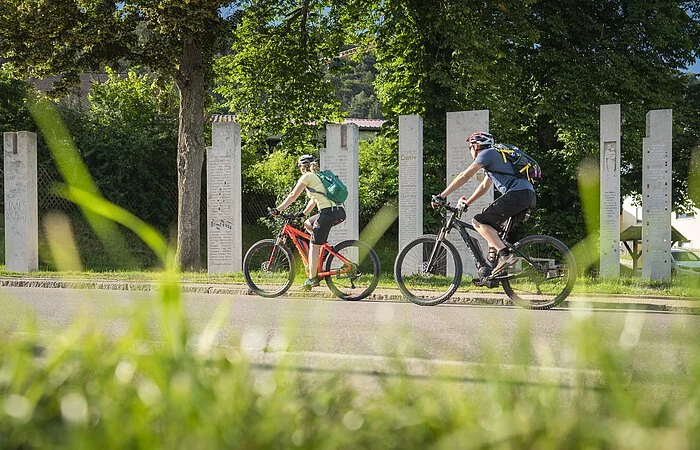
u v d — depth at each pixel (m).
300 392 1.14
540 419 0.95
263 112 23.58
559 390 1.10
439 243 9.30
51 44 17.12
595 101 23.73
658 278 15.00
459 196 14.98
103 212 0.98
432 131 21.94
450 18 20.69
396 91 22.89
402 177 15.51
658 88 24.67
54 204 23.17
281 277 10.59
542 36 24.17
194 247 17.62
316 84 23.16
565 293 8.66
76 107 27.28
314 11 22.83
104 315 1.31
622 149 23.42
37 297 9.80
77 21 16.67
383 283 11.61
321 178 10.05
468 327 7.04
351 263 10.02
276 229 24.69
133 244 20.06
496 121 22.50
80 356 1.20
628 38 24.23
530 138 25.69
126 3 16.72
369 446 0.95
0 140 25.02
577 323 1.16
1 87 25.62
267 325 7.02
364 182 26.88
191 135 17.78
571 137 22.97
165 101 22.44
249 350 1.48
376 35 23.25
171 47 17.41
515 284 8.93
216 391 1.04
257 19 22.22
